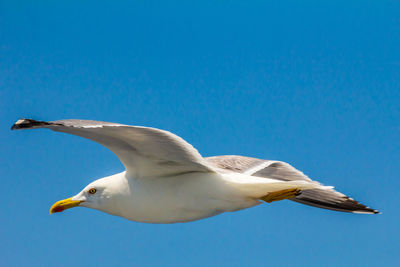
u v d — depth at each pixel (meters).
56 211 10.70
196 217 10.03
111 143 8.93
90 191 10.55
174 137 8.45
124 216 10.46
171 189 9.81
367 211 11.64
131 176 10.04
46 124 7.28
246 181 9.59
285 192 9.66
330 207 11.87
